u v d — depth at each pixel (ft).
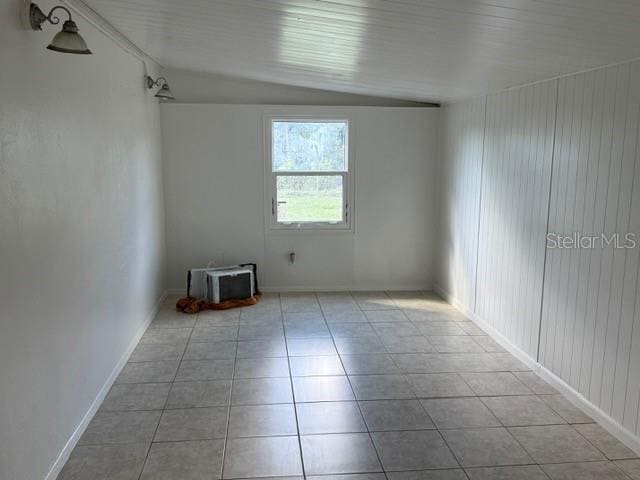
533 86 11.79
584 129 9.95
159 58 15.31
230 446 9.03
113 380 11.38
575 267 10.37
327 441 9.20
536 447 9.03
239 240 18.25
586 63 9.27
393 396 10.88
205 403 10.54
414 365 12.45
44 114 7.73
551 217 11.16
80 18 9.34
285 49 11.51
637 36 7.24
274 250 18.44
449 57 10.16
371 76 13.74
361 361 12.68
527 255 12.23
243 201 18.02
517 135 12.59
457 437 9.34
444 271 18.01
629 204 8.78
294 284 18.72
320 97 17.95
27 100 7.18
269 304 17.25
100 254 10.46
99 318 10.39
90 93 9.89
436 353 13.19
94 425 9.66
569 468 8.44
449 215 17.38
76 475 8.17
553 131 11.02
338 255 18.66
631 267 8.79
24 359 7.00
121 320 12.13
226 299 16.90
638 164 8.55
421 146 18.26
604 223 9.41
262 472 8.30
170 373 11.94
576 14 6.52
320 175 18.24
